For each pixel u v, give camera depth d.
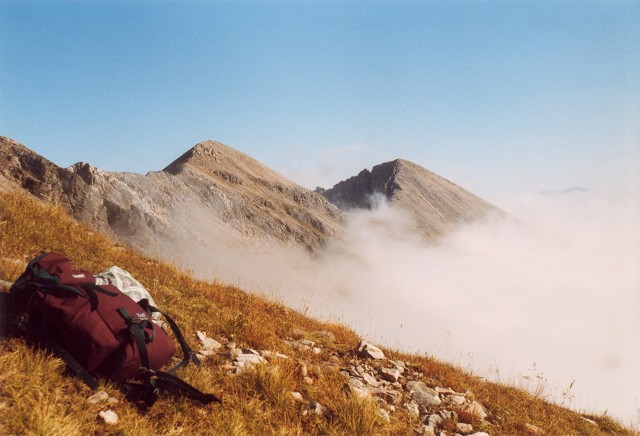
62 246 8.96
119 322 4.91
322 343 9.02
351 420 5.65
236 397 5.48
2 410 3.97
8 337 4.82
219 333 7.63
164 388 5.12
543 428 7.57
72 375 4.72
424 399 7.26
